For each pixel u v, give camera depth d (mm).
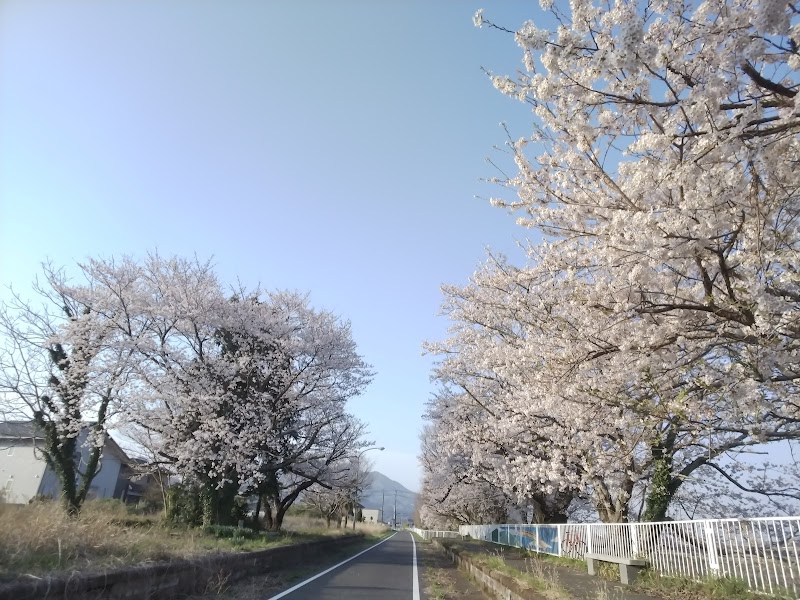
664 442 10172
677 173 4918
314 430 20641
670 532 8234
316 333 20547
